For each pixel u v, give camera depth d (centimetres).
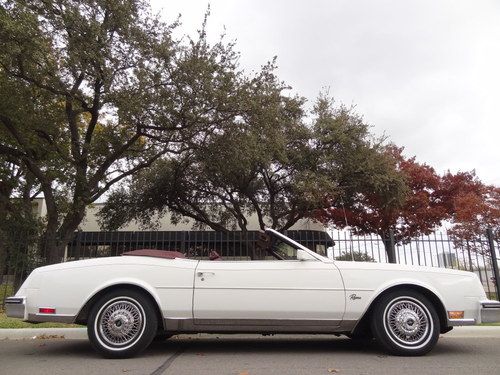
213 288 600
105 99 1356
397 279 607
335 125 1789
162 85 1370
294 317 598
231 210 2069
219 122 1409
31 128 1487
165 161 1897
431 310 600
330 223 2233
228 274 606
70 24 1215
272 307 597
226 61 1445
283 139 1555
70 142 1683
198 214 2136
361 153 1825
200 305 595
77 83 1453
